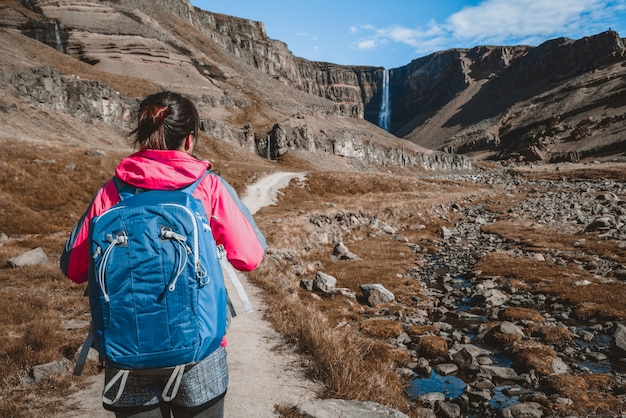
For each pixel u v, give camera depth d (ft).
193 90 651.25
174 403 6.85
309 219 113.60
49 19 652.89
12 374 19.88
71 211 119.14
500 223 140.67
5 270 43.21
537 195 251.60
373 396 19.10
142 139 7.23
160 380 6.70
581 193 246.27
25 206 111.45
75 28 651.25
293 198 216.74
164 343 5.98
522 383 31.65
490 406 27.94
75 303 33.35
